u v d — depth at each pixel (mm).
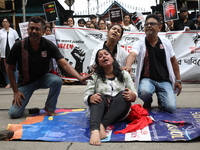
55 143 2531
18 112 3639
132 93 2945
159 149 2316
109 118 2781
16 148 2395
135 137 2631
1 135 2615
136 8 13469
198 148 2330
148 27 3680
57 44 7109
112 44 3609
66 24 9180
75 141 2574
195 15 12539
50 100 3668
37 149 2365
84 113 3824
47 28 7492
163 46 3814
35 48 3504
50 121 3344
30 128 2969
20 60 3541
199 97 5016
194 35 6910
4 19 7016
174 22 7676
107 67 3070
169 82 3891
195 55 6918
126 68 3287
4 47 7008
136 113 3145
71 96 5508
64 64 3545
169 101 3648
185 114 3639
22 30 7902
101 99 2809
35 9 15188
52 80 3617
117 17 7898
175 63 3926
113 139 2582
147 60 3850
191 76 6988
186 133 2695
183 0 12078
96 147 2396
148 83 3762
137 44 3783
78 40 7082
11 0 14594
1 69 7141
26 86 3727
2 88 7191
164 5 7289
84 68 7102
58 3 15172
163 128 2895
